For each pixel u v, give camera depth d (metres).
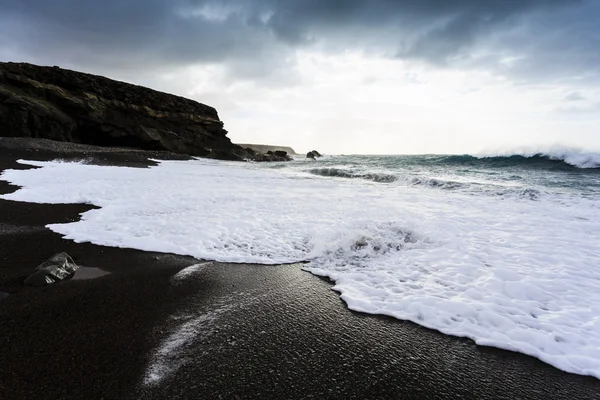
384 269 5.09
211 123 41.25
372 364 2.87
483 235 6.73
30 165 14.79
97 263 4.92
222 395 2.40
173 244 5.81
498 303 3.94
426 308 3.83
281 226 7.13
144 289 4.15
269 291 4.29
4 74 24.75
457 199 10.70
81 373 2.56
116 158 21.41
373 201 10.23
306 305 3.94
